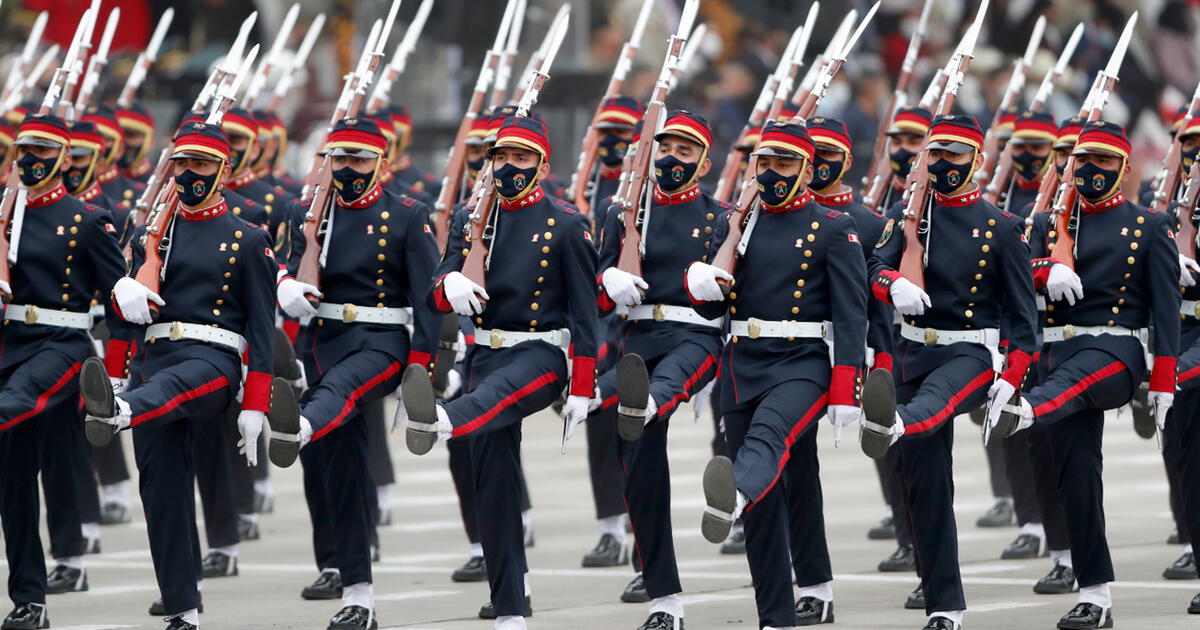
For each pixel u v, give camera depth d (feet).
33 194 131.44
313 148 255.70
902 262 121.80
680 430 248.93
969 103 254.27
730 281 116.06
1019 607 132.98
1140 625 124.67
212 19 280.92
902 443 118.52
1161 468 214.90
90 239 130.41
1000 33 296.92
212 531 154.10
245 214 152.66
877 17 298.76
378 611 136.77
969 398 119.24
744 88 278.26
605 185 160.86
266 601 141.69
